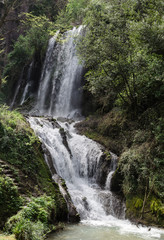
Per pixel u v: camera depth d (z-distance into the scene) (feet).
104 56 41.63
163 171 30.96
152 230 27.32
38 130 38.99
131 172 34.12
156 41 36.88
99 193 35.14
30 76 91.30
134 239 23.56
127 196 33.81
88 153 42.34
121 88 44.01
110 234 24.70
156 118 36.94
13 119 35.14
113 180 36.83
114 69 41.27
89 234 24.07
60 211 26.96
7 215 21.31
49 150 36.73
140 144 37.14
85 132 49.21
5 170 25.71
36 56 90.22
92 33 46.91
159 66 36.88
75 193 33.19
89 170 40.96
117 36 42.88
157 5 40.52
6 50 108.47
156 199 30.35
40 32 85.97
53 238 21.93
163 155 32.07
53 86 76.84
